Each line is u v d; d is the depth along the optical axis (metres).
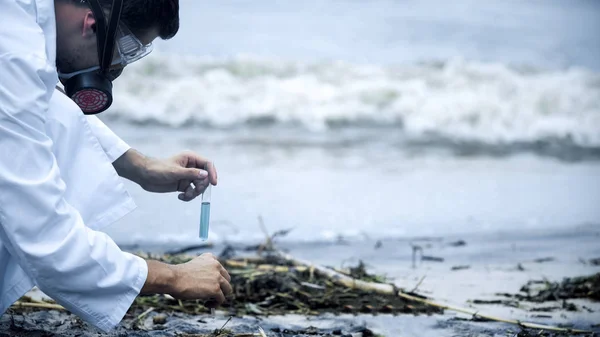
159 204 6.59
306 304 4.01
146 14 2.67
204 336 3.37
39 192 2.47
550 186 8.17
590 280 4.66
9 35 2.49
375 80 10.83
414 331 3.63
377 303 4.07
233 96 9.98
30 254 2.47
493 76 11.40
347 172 8.16
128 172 3.36
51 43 2.59
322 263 5.15
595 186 8.25
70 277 2.52
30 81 2.49
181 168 3.30
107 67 2.71
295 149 8.89
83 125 2.78
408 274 4.91
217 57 10.66
